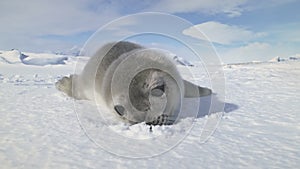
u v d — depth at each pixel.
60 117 4.87
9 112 5.29
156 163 2.88
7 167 2.74
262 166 2.80
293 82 10.07
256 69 15.17
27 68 25.16
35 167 2.75
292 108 5.78
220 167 2.78
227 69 16.08
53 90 8.38
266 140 3.67
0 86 9.48
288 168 2.76
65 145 3.41
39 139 3.63
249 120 4.77
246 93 7.83
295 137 3.80
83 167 2.76
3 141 3.54
